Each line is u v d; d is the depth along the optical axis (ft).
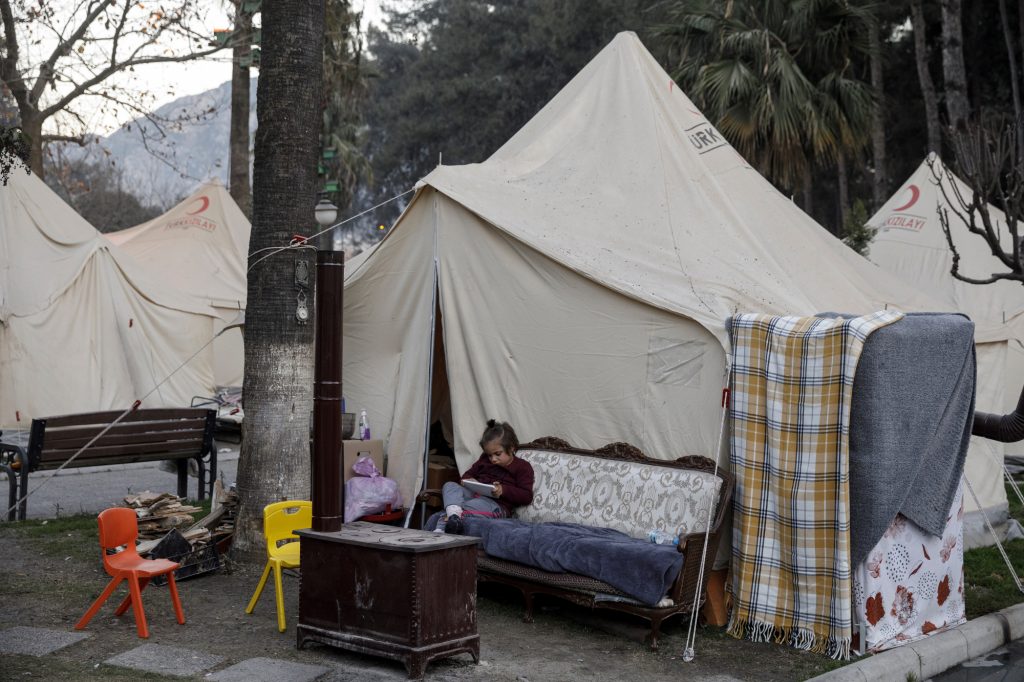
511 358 24.90
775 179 63.05
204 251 69.92
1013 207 29.50
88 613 19.38
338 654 18.26
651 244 25.00
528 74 146.30
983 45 99.55
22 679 16.28
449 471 26.45
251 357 25.00
